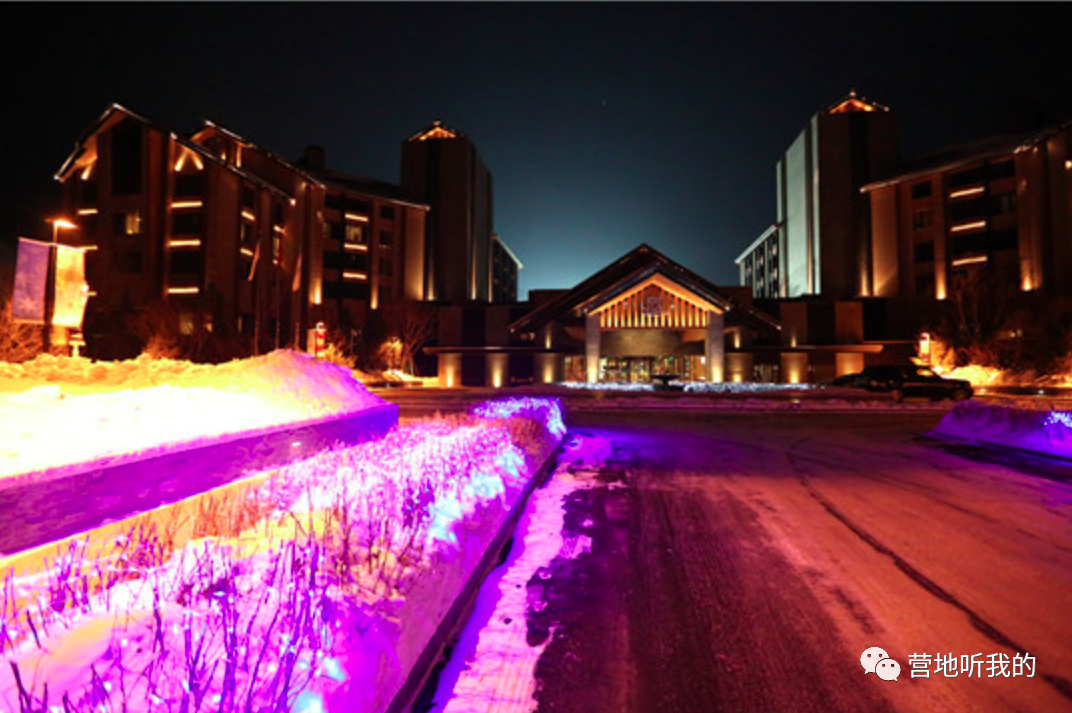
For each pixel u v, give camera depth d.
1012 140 61.38
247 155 58.34
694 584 4.90
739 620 4.20
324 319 58.62
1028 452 11.98
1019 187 58.97
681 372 43.44
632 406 23.69
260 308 55.38
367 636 2.73
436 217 82.00
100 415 5.04
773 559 5.55
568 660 3.59
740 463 11.02
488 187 95.88
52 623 2.42
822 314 44.56
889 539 6.21
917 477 9.63
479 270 88.75
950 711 3.09
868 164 73.44
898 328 51.75
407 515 4.25
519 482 7.86
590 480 9.36
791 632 4.00
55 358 8.06
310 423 7.06
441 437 7.79
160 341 42.41
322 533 3.74
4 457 3.81
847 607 4.43
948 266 63.84
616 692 3.24
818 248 74.69
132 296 50.09
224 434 5.53
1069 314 48.84
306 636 2.42
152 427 5.12
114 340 44.53
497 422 10.17
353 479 5.21
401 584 3.34
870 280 71.75
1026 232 58.16
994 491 8.56
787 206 88.56
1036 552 5.77
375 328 59.69
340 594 2.84
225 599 2.51
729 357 45.06
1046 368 45.28
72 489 3.95
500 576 5.05
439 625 3.70
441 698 3.15
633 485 8.97
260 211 56.84
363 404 8.89
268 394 7.56
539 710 3.05
